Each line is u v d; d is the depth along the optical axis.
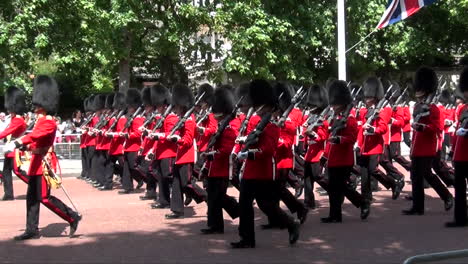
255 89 8.26
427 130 10.50
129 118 14.27
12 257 8.02
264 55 23.77
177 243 8.73
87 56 23.62
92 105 17.25
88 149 16.77
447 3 27.45
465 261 6.55
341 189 10.11
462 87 9.73
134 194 14.18
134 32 22.83
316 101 11.52
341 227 9.69
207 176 9.41
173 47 23.72
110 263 7.62
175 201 10.69
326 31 24.81
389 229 9.45
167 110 11.59
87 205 12.45
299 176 13.27
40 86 9.04
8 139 12.88
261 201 8.26
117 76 27.53
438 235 8.93
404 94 14.56
